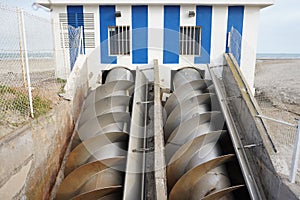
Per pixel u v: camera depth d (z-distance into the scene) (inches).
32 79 392.5
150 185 280.4
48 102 327.3
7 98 273.3
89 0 479.5
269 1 479.8
